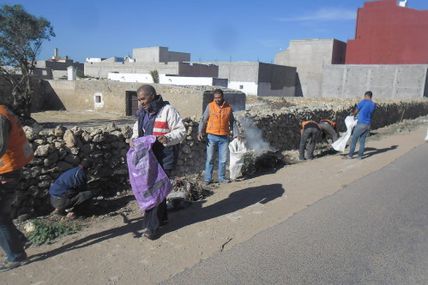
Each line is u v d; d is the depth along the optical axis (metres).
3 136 3.85
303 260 4.50
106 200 6.77
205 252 4.63
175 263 4.35
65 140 6.49
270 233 5.24
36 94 34.28
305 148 10.82
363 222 5.77
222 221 5.65
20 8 30.16
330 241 5.05
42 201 6.23
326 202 6.66
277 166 9.70
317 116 14.23
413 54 53.19
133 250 4.66
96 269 4.20
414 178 8.61
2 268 4.21
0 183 4.02
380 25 55.16
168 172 5.15
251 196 6.95
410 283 4.10
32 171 6.05
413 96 46.78
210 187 7.57
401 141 14.70
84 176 6.06
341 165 9.85
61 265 4.27
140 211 6.18
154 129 5.07
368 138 15.55
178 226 5.43
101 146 6.99
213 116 7.69
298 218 5.83
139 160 4.82
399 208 6.48
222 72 63.56
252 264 4.37
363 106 10.44
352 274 4.23
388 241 5.12
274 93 63.47
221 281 4.00
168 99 25.94
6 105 4.15
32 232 5.11
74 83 34.25
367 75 49.88
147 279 4.01
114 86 31.97
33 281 3.95
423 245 5.05
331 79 52.50
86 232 5.25
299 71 67.31
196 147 8.98
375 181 8.23
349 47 57.84
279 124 11.96
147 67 67.44
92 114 31.80
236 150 8.51
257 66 59.53
